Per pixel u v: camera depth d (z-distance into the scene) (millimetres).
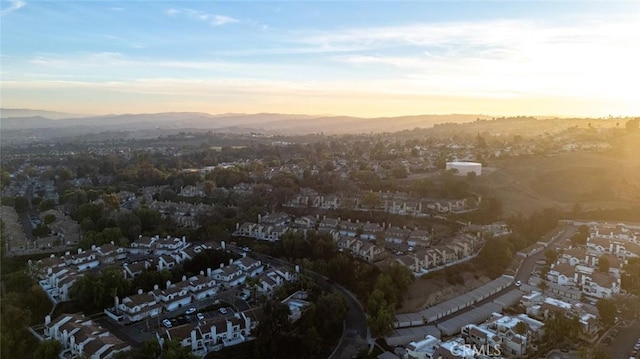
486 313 169625
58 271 187125
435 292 181250
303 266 195375
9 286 173250
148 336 147375
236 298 177125
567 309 162125
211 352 139750
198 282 180375
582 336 151375
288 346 142125
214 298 176875
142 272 183250
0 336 136750
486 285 192375
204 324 145875
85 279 170000
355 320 162750
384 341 150000
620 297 177000
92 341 134375
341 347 146125
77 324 143875
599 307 160125
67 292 172750
